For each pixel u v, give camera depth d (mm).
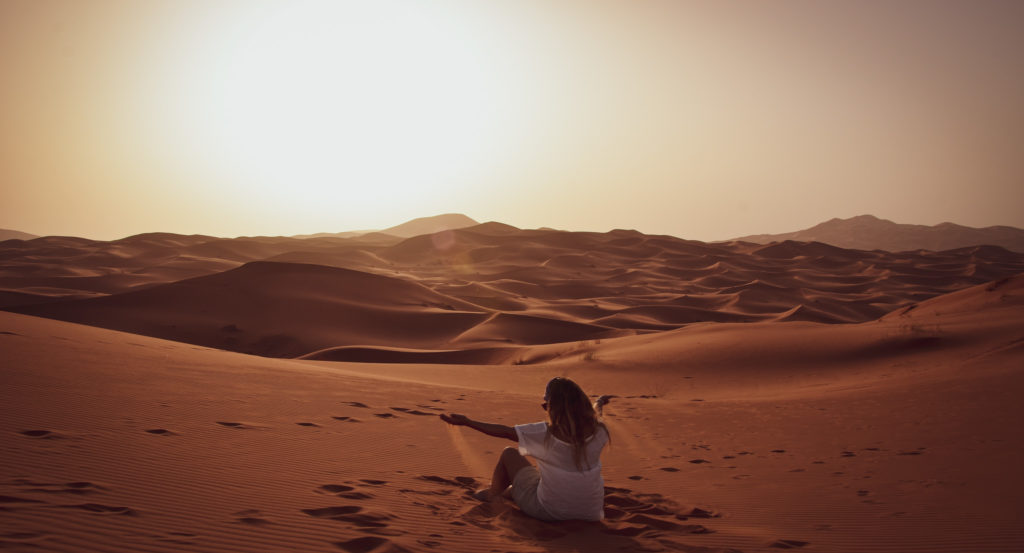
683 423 14836
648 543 5309
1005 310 36312
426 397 15289
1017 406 14164
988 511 6867
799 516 6801
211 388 11773
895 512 6938
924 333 32250
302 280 85812
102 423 7898
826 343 34344
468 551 4785
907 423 13656
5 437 6613
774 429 13922
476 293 138625
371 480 6883
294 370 17234
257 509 5328
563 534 5371
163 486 5688
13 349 12336
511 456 6270
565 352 45562
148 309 74750
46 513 4547
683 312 111562
